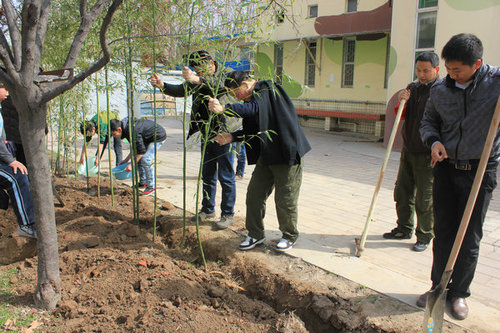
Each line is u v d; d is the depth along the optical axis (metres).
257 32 3.26
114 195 5.65
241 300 3.06
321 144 11.50
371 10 12.34
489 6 8.23
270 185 3.71
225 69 3.47
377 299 2.90
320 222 4.58
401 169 3.88
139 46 4.09
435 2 9.11
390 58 10.20
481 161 2.25
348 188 6.22
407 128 3.69
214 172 4.46
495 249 3.86
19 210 3.53
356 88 13.77
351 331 2.64
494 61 8.33
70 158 7.96
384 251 3.79
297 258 3.59
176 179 6.69
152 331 2.54
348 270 3.34
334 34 13.49
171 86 4.04
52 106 6.34
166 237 4.26
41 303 2.84
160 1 3.63
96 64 2.46
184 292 3.05
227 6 3.28
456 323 2.61
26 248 3.63
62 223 4.37
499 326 2.58
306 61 15.32
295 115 3.47
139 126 5.33
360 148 10.71
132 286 3.10
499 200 5.57
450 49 2.43
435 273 2.79
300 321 2.81
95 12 2.66
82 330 2.57
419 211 3.74
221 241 3.94
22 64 2.38
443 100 2.66
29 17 2.25
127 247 3.83
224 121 3.90
